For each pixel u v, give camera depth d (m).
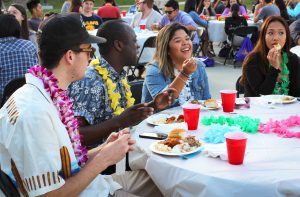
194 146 1.80
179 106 2.52
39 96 1.43
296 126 2.10
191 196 1.60
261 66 2.94
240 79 3.25
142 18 7.11
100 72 2.25
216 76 6.64
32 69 1.50
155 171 1.73
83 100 2.20
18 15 4.71
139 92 2.97
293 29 5.06
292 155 1.72
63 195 1.42
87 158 1.67
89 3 6.97
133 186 2.14
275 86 2.93
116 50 2.29
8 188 1.42
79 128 2.13
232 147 1.62
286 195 1.52
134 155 1.92
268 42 2.92
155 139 1.95
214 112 2.36
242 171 1.58
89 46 1.59
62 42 1.51
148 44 5.60
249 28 7.18
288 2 9.91
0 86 3.40
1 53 3.36
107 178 1.87
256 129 2.03
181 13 6.83
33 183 1.35
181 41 2.65
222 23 7.90
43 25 1.56
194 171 1.59
